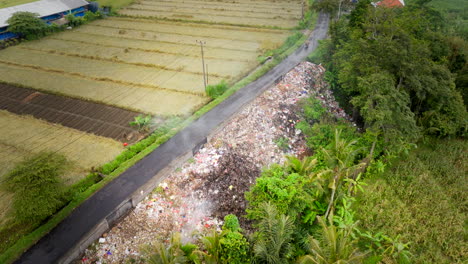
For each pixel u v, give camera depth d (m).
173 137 32.09
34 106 39.03
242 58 51.75
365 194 27.53
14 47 57.25
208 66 48.97
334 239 16.84
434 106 33.44
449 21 55.47
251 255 20.00
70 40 60.34
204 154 30.36
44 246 21.42
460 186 28.53
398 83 32.00
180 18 71.44
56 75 46.88
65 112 37.75
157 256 18.05
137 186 26.11
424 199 27.08
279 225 19.44
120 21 70.94
